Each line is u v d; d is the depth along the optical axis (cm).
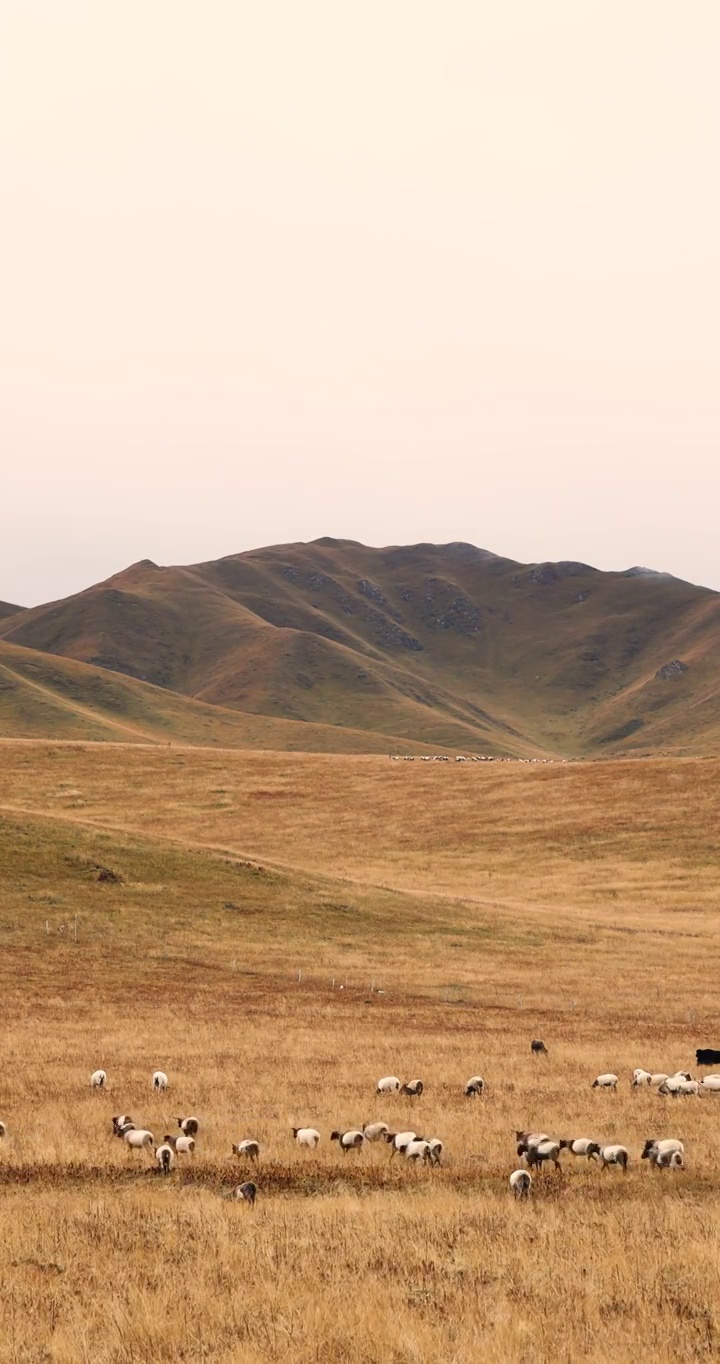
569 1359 1045
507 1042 3631
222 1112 2497
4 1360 1062
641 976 5206
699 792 10019
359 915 6400
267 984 4841
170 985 4719
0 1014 3872
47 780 11394
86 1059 3133
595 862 8569
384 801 10750
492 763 12094
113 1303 1204
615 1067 3231
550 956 5672
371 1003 4475
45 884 6431
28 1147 2127
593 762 11688
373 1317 1150
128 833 7750
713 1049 3516
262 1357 1054
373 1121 2402
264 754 12762
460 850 9138
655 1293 1242
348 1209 1647
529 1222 1561
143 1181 1897
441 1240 1467
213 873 7019
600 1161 2011
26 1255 1412
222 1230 1505
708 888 7756
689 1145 2183
